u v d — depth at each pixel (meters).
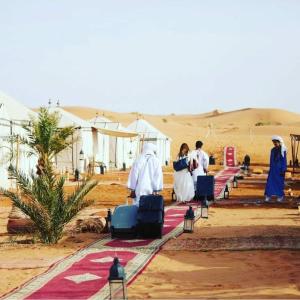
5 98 26.19
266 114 144.00
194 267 9.29
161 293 7.66
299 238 11.42
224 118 145.25
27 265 9.51
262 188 26.05
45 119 19.91
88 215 14.18
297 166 44.00
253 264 9.44
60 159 34.31
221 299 7.29
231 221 14.37
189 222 12.50
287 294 7.53
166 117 149.75
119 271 6.58
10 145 23.27
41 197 11.83
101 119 42.00
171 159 58.53
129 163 45.00
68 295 7.54
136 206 12.24
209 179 19.25
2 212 17.53
